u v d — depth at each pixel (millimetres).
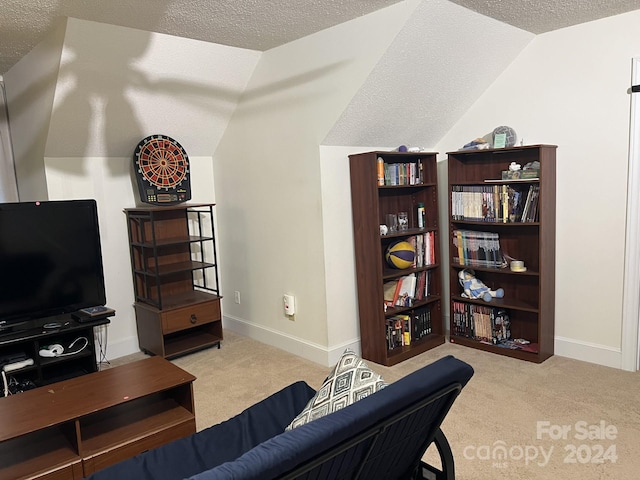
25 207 2801
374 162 3098
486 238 3422
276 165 3473
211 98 3562
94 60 2854
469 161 3592
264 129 3531
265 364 3355
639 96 2797
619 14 2822
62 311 2979
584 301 3156
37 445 1994
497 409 2551
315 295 3307
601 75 2939
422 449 1584
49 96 2957
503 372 3023
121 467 1604
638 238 2895
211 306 3670
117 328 3666
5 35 2764
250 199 3777
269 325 3781
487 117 3500
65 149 3291
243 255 3945
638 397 2635
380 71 2746
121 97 3172
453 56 2945
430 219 3604
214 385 3025
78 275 3018
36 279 2863
